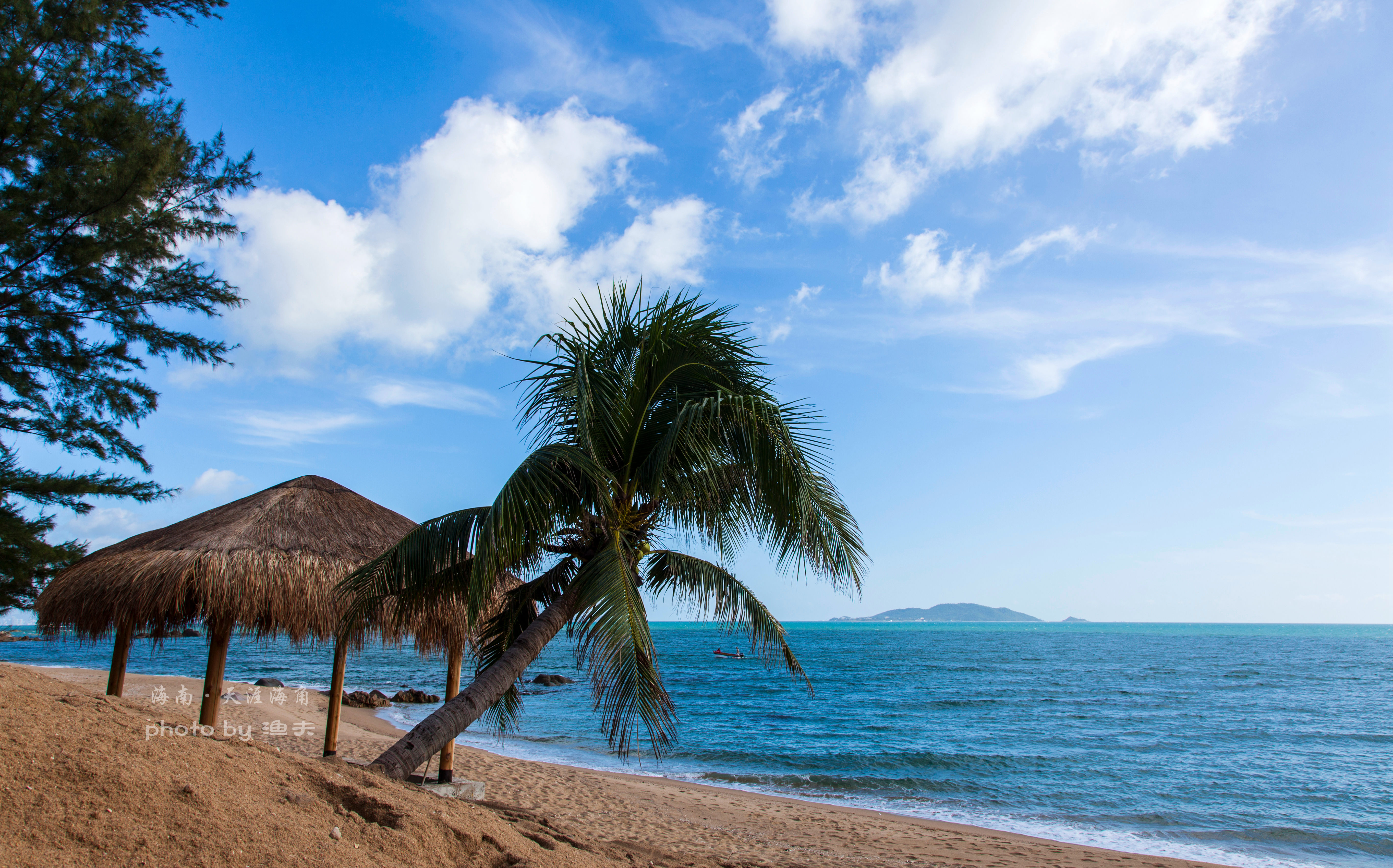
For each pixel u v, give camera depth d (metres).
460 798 7.84
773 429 6.30
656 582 7.17
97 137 10.59
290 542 7.10
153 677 29.77
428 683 40.09
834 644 109.69
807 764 19.45
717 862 8.05
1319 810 14.85
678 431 6.20
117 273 11.26
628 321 7.05
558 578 7.06
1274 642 119.88
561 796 13.09
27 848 2.69
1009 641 126.50
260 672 44.62
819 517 6.56
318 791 4.14
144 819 3.12
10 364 10.55
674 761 19.81
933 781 17.39
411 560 6.36
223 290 12.19
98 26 11.06
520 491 5.70
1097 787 16.89
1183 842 12.52
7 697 3.68
